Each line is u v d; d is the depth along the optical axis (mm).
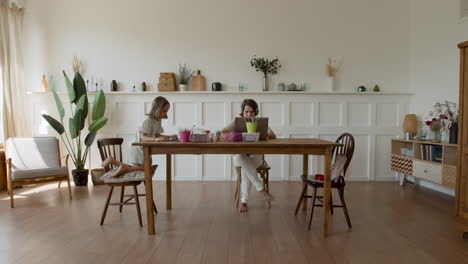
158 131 3070
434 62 3965
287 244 2195
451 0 3662
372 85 4520
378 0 4477
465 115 2623
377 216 2836
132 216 2818
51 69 4539
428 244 2203
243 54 4531
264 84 4457
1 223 2625
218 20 4531
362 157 4469
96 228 2504
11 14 4172
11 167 3168
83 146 4441
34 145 3551
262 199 3453
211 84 4547
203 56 4543
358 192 3771
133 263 1901
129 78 4555
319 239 2289
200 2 4527
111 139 3102
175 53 4543
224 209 3049
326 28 4512
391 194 3674
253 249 2107
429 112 4035
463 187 2643
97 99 4055
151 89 4555
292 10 4512
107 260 1944
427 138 4023
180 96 4441
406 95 4418
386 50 4500
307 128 4445
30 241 2238
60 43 4535
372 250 2102
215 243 2207
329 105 4453
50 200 3383
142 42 4543
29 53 4477
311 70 4535
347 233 2412
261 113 4449
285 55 4527
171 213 2916
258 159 3104
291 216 2828
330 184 2330
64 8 4531
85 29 4531
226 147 2309
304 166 2934
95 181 4145
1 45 4012
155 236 2336
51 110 4430
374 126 4441
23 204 3221
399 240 2273
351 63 4516
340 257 1996
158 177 4527
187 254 2027
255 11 4520
